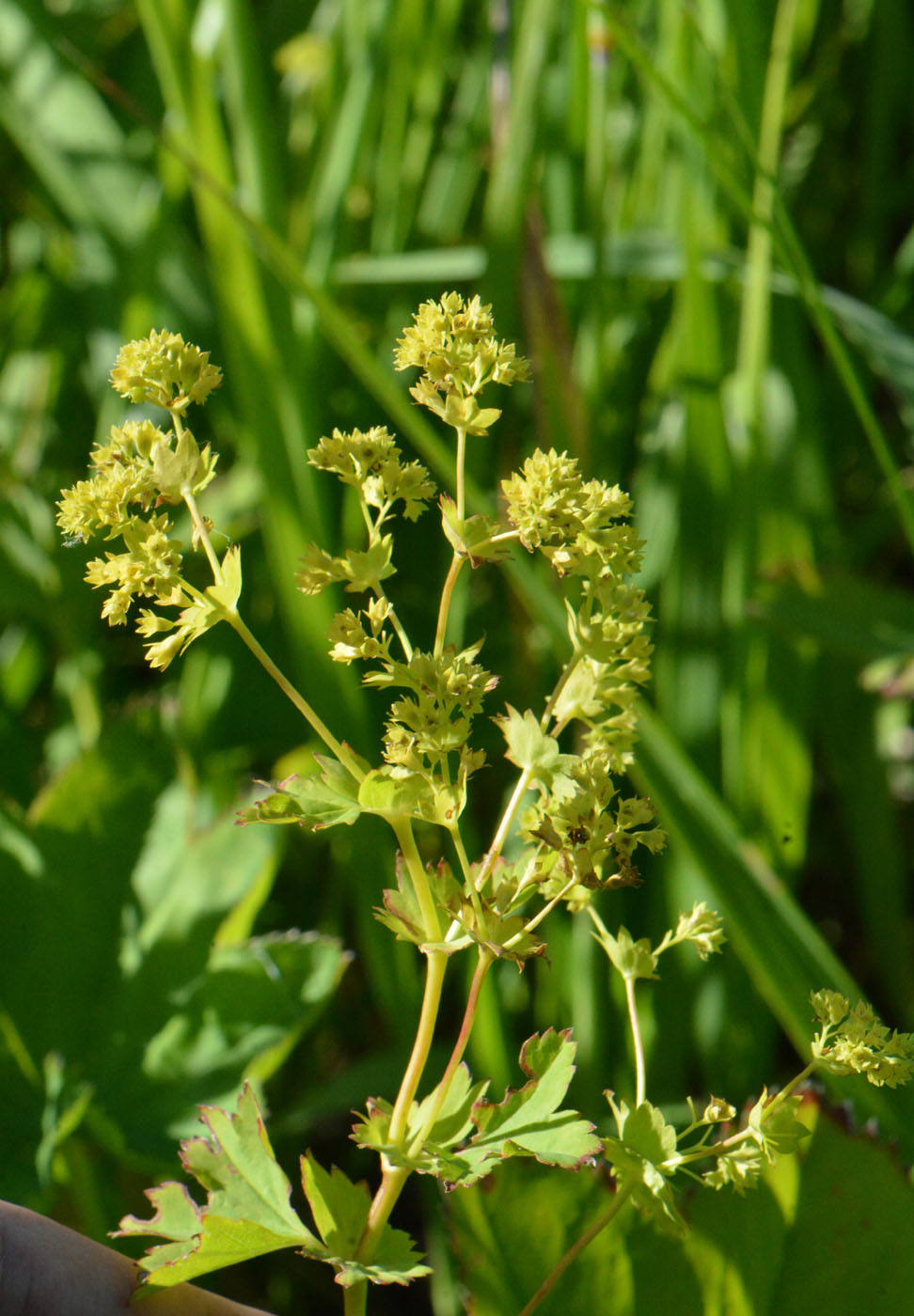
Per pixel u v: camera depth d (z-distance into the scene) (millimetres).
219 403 1040
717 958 783
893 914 887
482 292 853
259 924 955
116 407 1030
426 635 985
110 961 683
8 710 951
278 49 1207
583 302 942
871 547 992
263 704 983
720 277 872
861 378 1052
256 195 818
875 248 1090
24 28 1070
